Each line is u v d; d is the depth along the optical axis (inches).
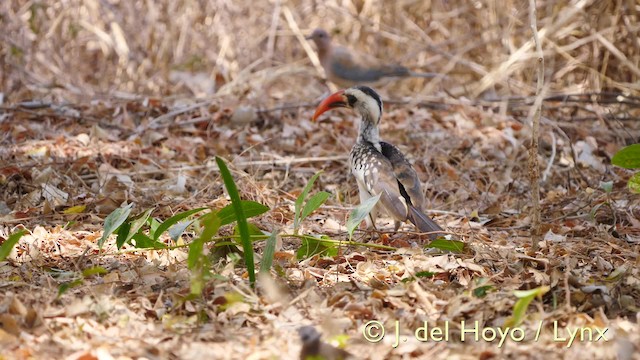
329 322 284.8
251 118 589.0
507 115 631.2
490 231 436.1
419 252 370.3
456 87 754.8
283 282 331.9
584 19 711.1
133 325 287.9
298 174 514.0
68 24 759.7
